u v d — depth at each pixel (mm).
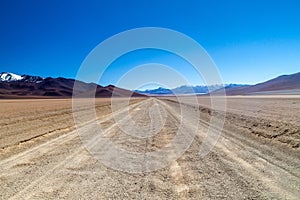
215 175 7605
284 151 10406
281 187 6453
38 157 10305
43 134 16297
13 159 10055
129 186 6895
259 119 19734
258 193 6105
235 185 6703
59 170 8453
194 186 6758
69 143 13383
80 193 6414
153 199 5973
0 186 6934
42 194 6340
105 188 6758
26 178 7621
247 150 10828
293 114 22531
